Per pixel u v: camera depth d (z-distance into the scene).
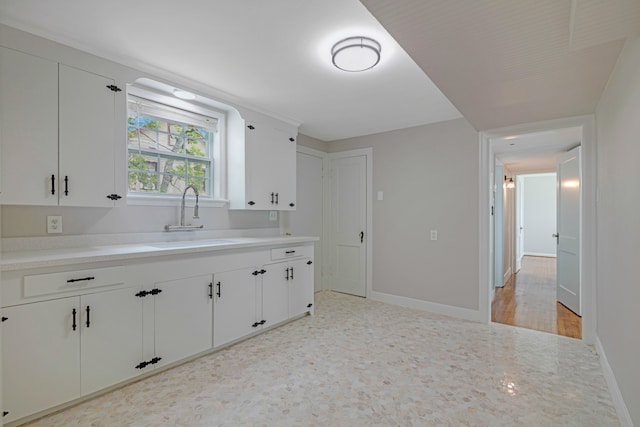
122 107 2.18
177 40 1.93
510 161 5.01
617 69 1.77
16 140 1.76
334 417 1.75
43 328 1.68
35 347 1.65
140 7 1.61
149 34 1.87
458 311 3.44
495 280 4.91
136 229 2.51
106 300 1.90
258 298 2.86
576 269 3.59
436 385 2.07
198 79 2.49
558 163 4.09
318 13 1.66
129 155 2.49
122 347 1.98
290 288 3.20
